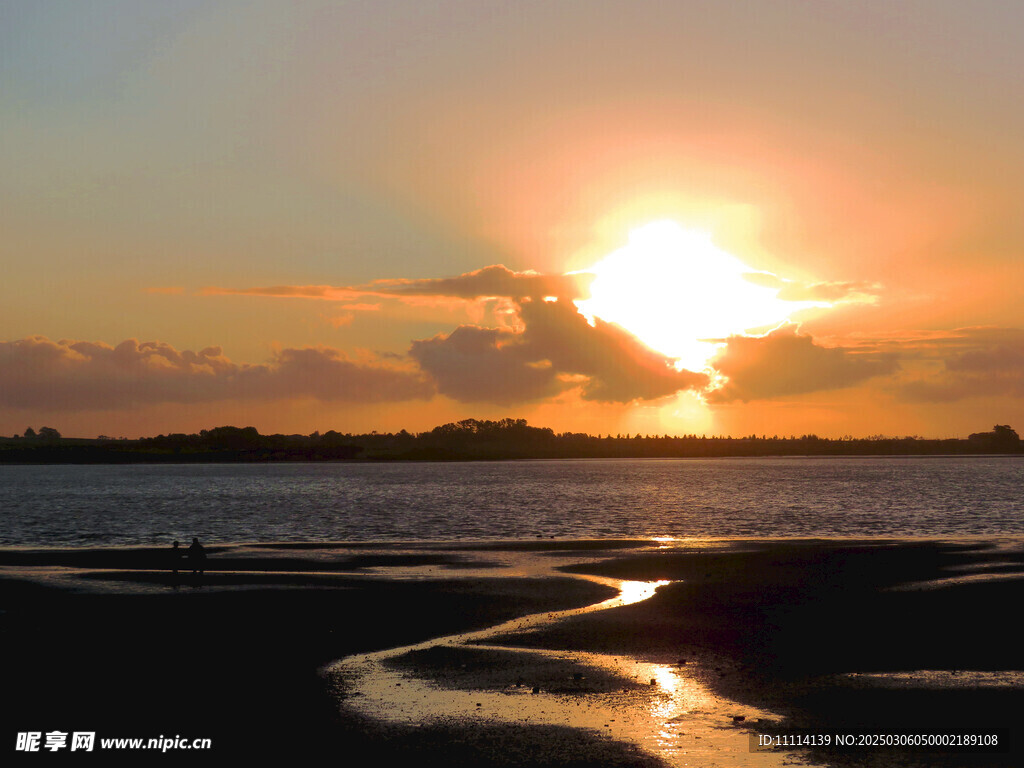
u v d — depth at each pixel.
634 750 16.17
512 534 65.88
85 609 29.91
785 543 51.56
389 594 33.00
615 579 36.88
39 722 17.86
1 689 20.06
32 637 25.42
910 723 17.61
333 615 28.77
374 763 15.64
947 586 33.72
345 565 42.12
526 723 17.62
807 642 24.45
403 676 21.06
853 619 27.61
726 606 30.02
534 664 22.16
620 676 20.97
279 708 18.66
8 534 67.06
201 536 64.88
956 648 23.62
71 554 47.09
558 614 28.91
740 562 42.06
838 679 20.69
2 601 31.53
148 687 20.19
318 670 21.66
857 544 50.47
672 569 39.81
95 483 195.00
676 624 27.03
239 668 21.83
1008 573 37.31
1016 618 27.59
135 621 27.75
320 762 15.70
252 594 33.03
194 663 22.34
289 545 52.41
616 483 177.00
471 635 25.64
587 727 17.39
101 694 19.64
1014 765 15.48
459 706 18.72
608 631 26.05
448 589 34.28
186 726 17.56
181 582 36.22
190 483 191.38
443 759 15.80
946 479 190.00
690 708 18.56
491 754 16.02
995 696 19.28
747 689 19.91
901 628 26.20
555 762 15.64
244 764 15.69
